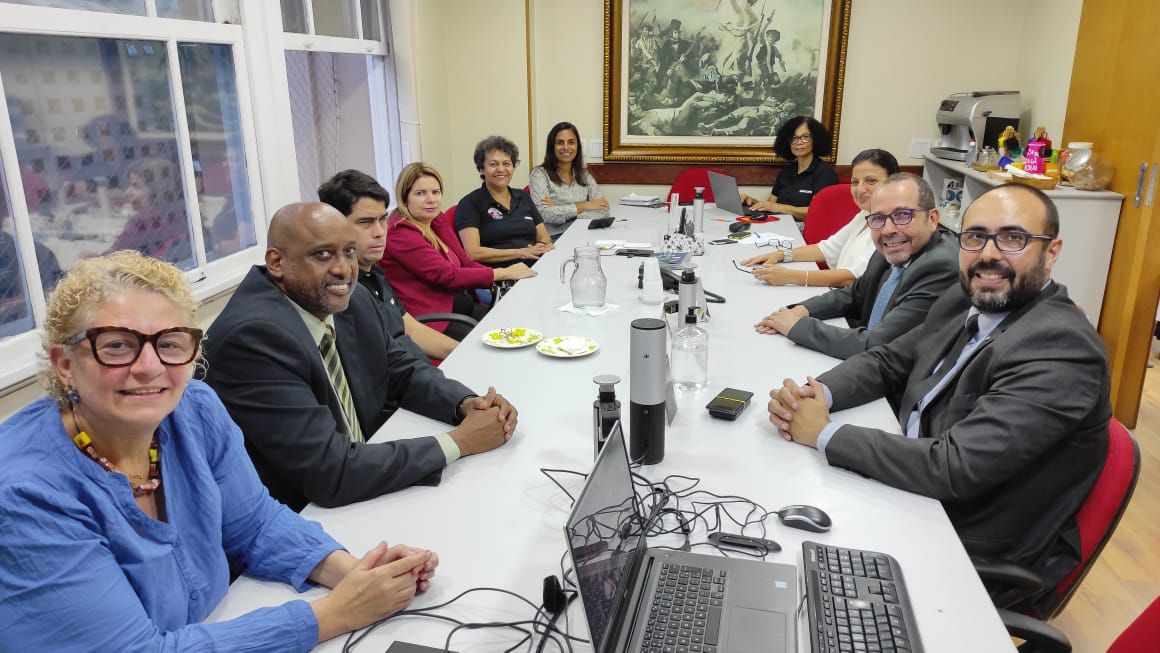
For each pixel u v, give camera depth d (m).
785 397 1.72
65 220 2.31
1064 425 1.45
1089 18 3.98
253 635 1.08
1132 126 3.55
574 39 5.31
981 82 5.08
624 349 2.30
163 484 1.17
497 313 2.70
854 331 2.32
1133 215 3.54
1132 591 2.40
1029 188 1.64
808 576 1.22
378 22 4.54
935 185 5.23
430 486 1.55
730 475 1.57
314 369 1.66
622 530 1.20
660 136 5.41
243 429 1.56
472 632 1.14
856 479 1.55
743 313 2.69
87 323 1.01
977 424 1.49
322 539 1.30
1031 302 1.66
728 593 1.19
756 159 5.34
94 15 2.31
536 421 1.82
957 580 1.24
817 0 5.01
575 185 4.93
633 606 1.15
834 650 1.08
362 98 4.50
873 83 5.16
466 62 5.32
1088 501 1.51
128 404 1.04
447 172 5.44
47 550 0.96
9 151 2.05
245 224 3.24
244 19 3.06
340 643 1.13
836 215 4.13
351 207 2.59
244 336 1.57
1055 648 1.32
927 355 1.93
